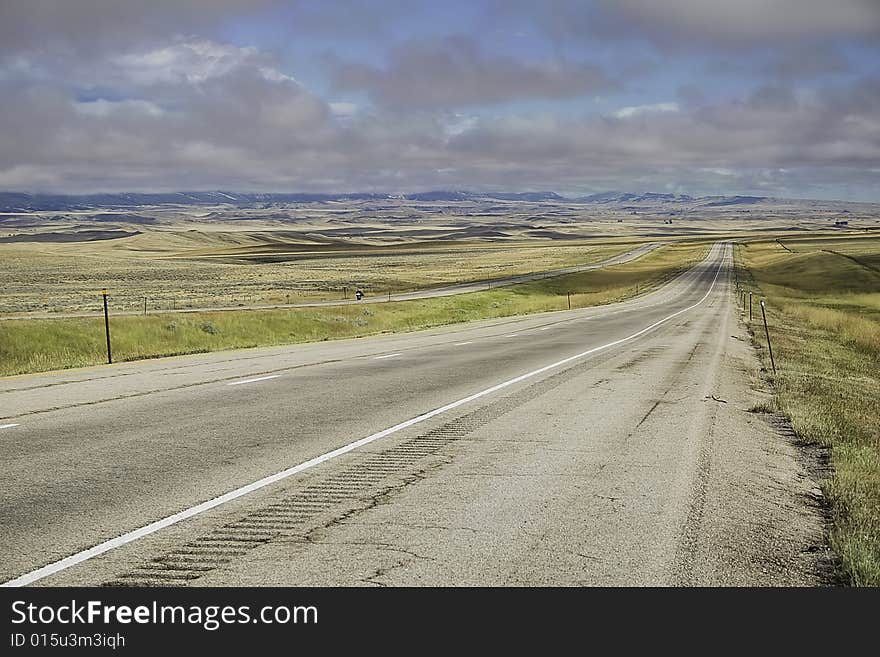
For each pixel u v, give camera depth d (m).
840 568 5.96
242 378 17.47
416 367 20.12
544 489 7.99
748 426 12.41
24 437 10.33
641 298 75.19
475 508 7.22
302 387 15.90
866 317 59.25
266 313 50.03
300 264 168.25
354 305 60.75
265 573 5.55
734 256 162.75
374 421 11.89
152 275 132.50
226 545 6.09
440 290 86.06
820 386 18.88
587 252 193.38
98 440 10.16
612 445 10.39
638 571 5.77
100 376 17.77
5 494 7.46
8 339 34.56
